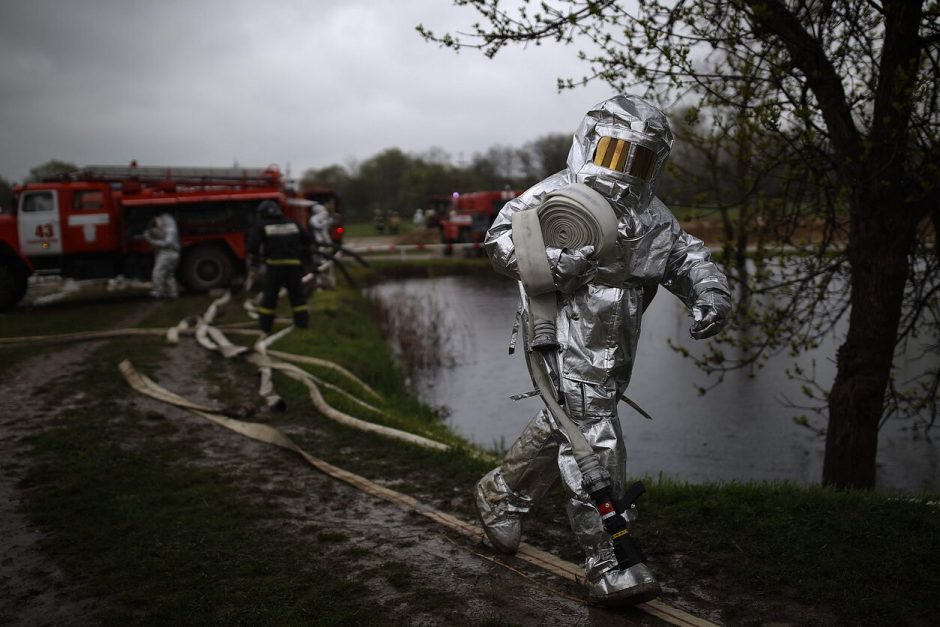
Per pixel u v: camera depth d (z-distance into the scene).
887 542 3.68
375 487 5.00
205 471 5.37
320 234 18.16
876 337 5.57
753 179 5.98
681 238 3.40
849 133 5.28
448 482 5.21
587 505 3.24
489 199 30.30
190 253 16.80
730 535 3.93
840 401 5.75
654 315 17.61
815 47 5.17
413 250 33.91
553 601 3.39
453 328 15.31
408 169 73.94
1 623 3.28
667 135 3.23
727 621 3.19
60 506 4.62
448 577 3.66
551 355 3.29
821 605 3.28
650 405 9.76
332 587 3.54
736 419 9.09
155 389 7.86
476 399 10.43
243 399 7.73
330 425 6.77
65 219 15.98
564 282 3.16
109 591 3.55
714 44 5.02
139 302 16.30
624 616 3.23
